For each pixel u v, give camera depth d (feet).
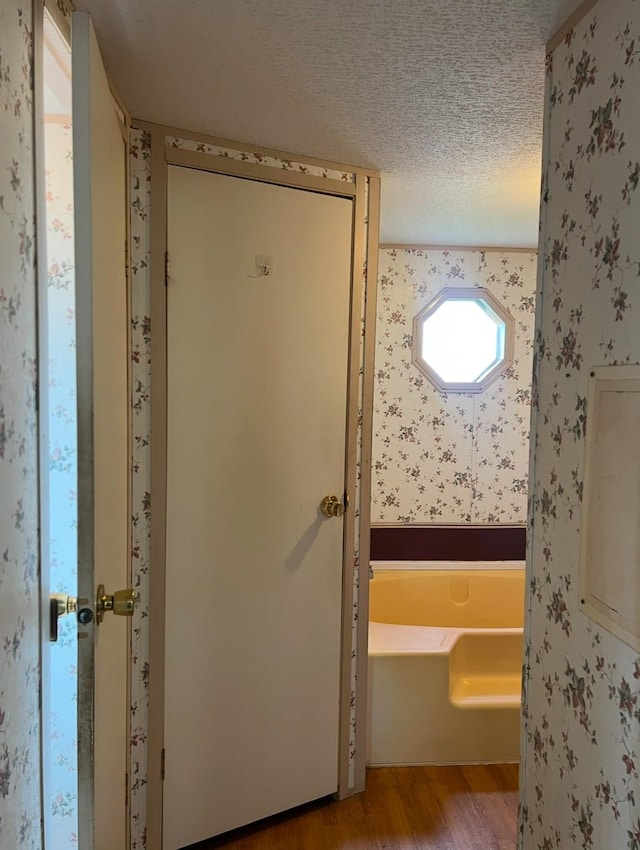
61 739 5.11
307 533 6.61
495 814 6.82
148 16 3.91
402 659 7.52
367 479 6.98
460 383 10.43
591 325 3.66
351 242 6.65
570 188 3.90
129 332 5.49
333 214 6.52
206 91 4.94
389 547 10.55
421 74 4.58
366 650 7.11
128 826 5.74
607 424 3.47
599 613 3.54
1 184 2.68
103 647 3.95
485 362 10.59
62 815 5.13
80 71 3.26
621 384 3.34
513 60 4.36
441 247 10.27
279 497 6.41
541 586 4.29
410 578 10.38
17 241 2.90
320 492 6.66
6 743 2.77
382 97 4.95
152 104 5.20
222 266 5.94
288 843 6.36
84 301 3.28
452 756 7.69
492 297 10.37
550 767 4.12
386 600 10.28
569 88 3.89
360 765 7.15
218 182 5.86
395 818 6.75
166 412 5.75
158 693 5.85
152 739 5.85
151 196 5.57
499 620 10.57
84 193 3.28
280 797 6.61
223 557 6.14
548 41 4.12
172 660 5.94
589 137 3.68
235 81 4.76
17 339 2.91
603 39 3.51
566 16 3.83
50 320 4.95
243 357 6.11
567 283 3.94
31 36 3.10
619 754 3.33
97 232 3.64
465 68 4.47
